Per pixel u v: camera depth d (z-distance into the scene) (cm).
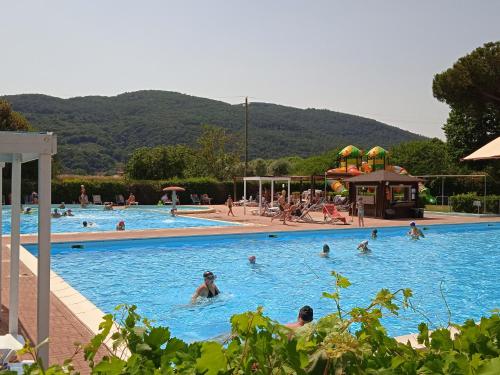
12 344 537
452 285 1294
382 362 209
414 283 1314
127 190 4291
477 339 237
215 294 1143
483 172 4509
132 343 224
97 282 1276
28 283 1011
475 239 2231
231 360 204
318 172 6369
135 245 1859
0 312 752
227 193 4656
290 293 1186
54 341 668
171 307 1058
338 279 250
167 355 214
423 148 5669
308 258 1669
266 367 195
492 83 3978
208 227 2323
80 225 2706
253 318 208
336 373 192
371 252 1817
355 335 222
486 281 1340
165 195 4278
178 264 1530
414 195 3078
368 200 3092
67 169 10506
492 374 192
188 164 6228
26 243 1588
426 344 248
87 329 724
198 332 899
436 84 4291
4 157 630
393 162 5662
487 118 4688
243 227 2348
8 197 3844
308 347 201
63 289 963
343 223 2645
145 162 5950
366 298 1148
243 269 1466
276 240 2102
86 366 567
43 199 468
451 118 5012
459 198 3466
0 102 4822
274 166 7381
